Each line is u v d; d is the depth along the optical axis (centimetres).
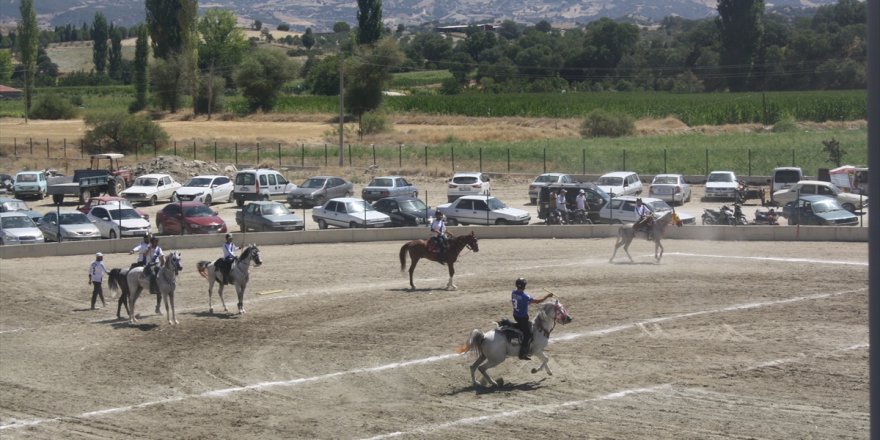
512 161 7094
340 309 2777
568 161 7012
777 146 7644
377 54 11431
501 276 3234
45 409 1917
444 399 1883
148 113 13000
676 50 18350
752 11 15000
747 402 1786
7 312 2912
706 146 7788
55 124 11556
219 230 4388
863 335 2286
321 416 1800
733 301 2720
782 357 2108
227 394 1978
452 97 13638
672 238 4097
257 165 7319
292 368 2167
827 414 1695
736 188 5347
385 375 2081
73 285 3312
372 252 3884
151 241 2722
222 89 13062
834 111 11356
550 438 1614
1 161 7900
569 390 1911
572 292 2906
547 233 4194
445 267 3475
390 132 9731
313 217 4619
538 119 11650
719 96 13338
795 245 3812
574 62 19125
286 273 3425
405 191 5431
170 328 2612
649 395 1855
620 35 19162
